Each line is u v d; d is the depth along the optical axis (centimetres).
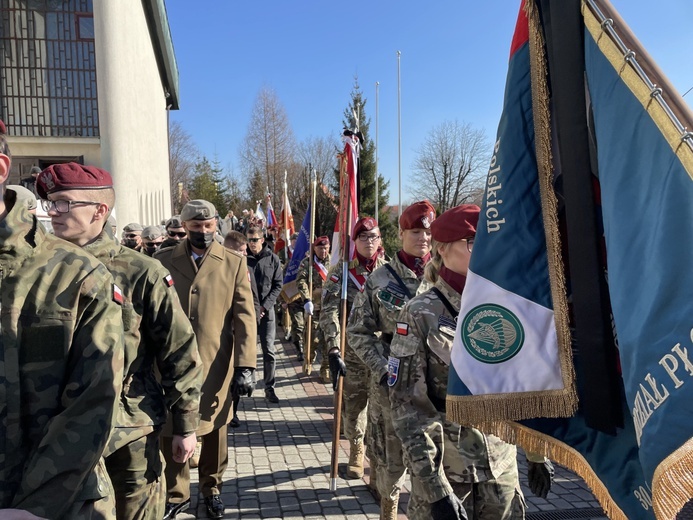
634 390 116
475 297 168
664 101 119
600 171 135
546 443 164
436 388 214
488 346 164
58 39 1205
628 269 121
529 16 162
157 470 251
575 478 446
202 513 375
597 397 145
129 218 1313
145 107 1788
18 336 141
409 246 342
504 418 159
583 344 149
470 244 218
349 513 377
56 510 136
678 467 103
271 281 677
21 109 1190
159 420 250
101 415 147
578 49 146
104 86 1224
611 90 132
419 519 209
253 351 372
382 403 321
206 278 363
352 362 420
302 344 890
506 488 217
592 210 146
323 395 700
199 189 5069
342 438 534
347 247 424
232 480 433
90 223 244
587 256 147
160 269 257
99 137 1233
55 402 143
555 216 160
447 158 4212
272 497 401
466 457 212
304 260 824
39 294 145
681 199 110
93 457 144
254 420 596
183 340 257
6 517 127
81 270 154
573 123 148
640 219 120
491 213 170
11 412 137
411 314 220
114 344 155
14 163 1187
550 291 160
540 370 157
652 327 112
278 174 4084
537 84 161
